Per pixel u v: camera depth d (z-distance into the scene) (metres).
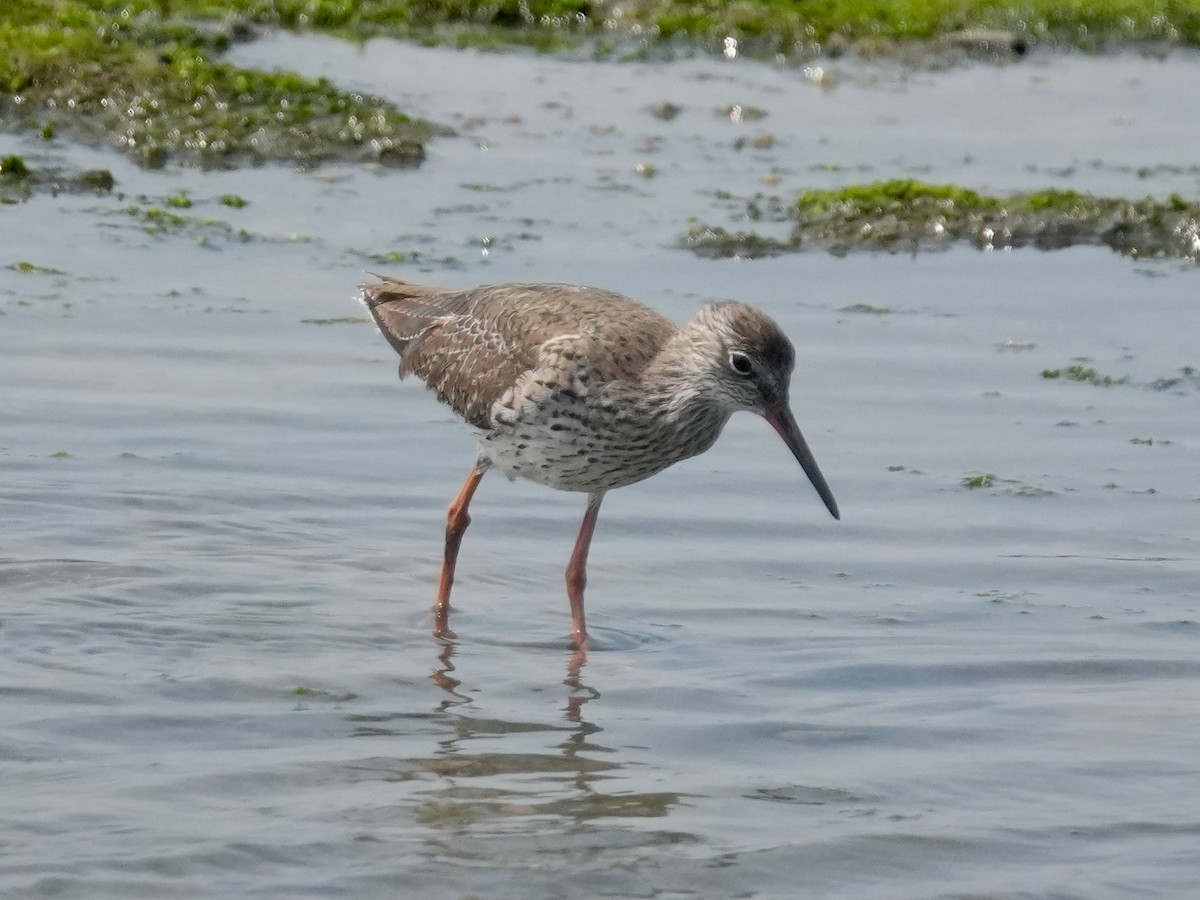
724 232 20.05
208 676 11.02
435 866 8.75
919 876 8.84
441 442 15.47
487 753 10.13
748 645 11.99
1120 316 18.52
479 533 14.07
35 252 18.56
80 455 14.52
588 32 27.73
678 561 13.52
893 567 13.34
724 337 12.19
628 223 20.47
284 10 26.55
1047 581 13.05
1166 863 8.98
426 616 12.39
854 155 23.33
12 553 12.66
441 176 21.72
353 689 11.01
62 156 21.20
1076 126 24.89
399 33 26.78
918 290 19.12
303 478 14.56
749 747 10.34
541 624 12.40
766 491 14.84
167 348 16.70
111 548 12.94
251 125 22.34
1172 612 12.50
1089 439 15.59
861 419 16.05
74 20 24.23
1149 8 29.06
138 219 19.69
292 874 8.60
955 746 10.40
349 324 17.50
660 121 24.30
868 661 11.66
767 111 25.00
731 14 28.12
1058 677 11.42
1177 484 14.69
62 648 11.27
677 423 12.42
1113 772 10.05
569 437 12.42
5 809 9.08
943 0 29.12
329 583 12.79
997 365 17.17
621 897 8.55
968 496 14.53
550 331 12.54
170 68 23.22
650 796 9.64
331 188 21.09
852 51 27.48
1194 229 20.66
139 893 8.34
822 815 9.46
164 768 9.69
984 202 21.19
